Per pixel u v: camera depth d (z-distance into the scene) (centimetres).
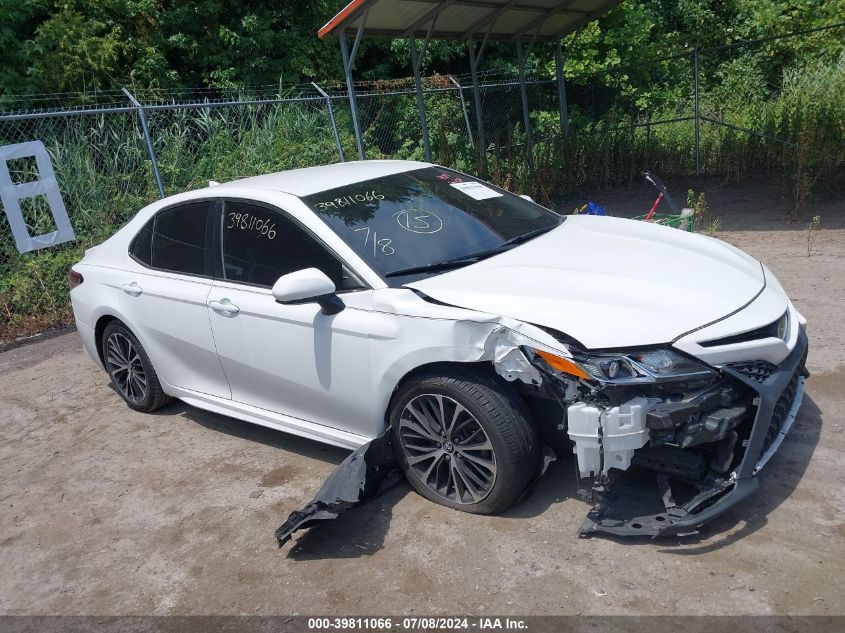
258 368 422
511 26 1180
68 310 837
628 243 400
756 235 854
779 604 279
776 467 368
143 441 502
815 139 1046
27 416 577
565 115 1342
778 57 1773
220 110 1292
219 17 1521
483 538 340
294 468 438
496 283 354
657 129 1416
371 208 417
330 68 1631
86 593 349
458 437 353
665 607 284
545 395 329
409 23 977
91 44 1301
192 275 459
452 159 1183
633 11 1823
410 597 310
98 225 992
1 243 945
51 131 1064
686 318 317
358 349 369
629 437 299
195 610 324
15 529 414
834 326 539
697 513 311
